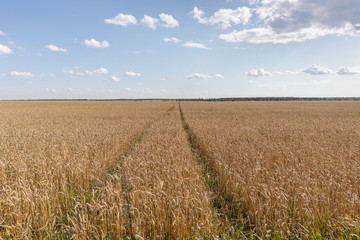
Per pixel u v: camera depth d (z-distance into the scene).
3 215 4.51
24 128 18.45
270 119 26.50
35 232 4.17
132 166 7.15
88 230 3.86
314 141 11.84
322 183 5.54
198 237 3.90
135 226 3.89
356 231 3.82
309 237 4.00
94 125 20.09
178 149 9.38
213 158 8.76
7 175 6.63
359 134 13.98
